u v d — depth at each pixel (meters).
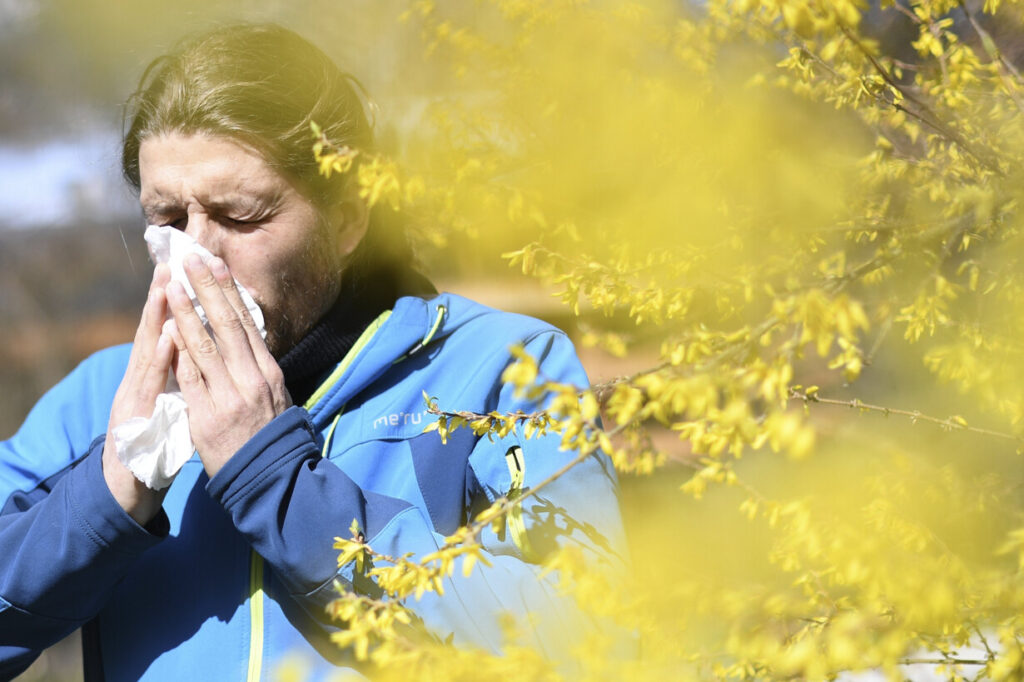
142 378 1.45
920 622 0.90
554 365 1.57
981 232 1.08
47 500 1.47
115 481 1.41
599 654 0.97
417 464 1.52
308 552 1.35
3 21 4.25
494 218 1.20
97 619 1.59
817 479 1.06
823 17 0.93
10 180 4.77
